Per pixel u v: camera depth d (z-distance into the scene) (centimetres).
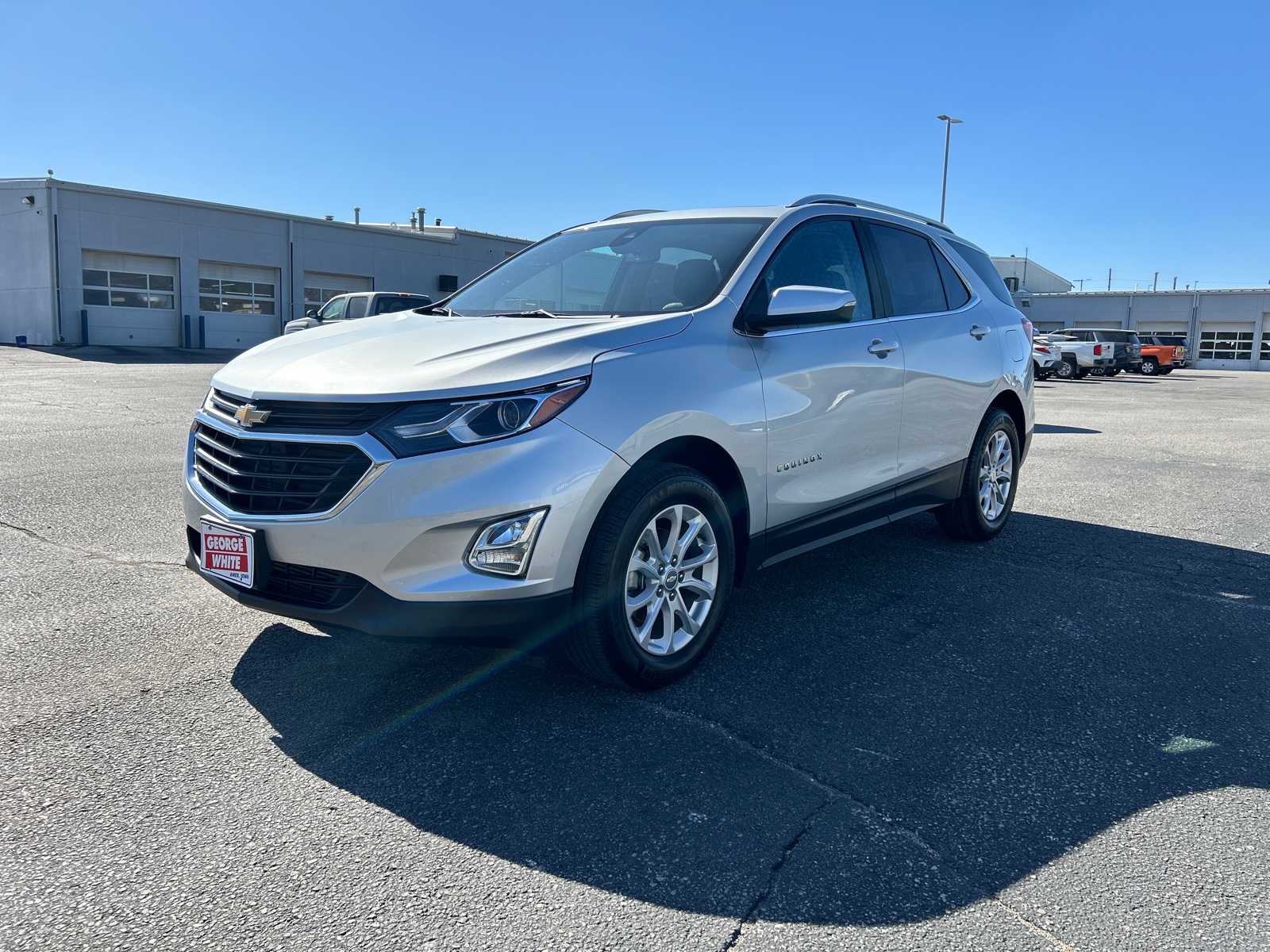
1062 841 216
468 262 3881
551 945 177
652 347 295
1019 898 194
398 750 256
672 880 199
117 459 718
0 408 1084
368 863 203
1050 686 309
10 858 202
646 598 289
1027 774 248
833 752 260
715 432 304
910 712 287
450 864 204
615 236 401
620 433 272
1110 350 3022
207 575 286
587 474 263
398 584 252
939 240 485
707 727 274
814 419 353
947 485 464
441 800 231
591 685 304
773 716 282
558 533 260
